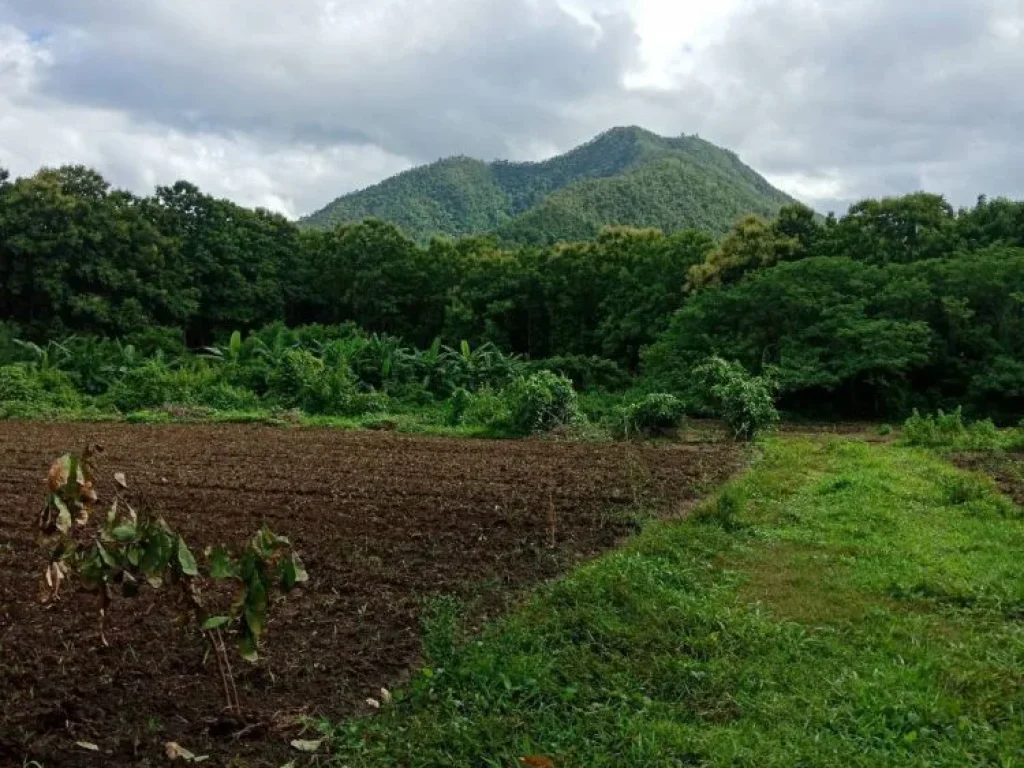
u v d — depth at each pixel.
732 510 10.91
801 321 28.97
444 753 5.01
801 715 5.55
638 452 18.34
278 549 5.13
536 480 14.52
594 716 5.48
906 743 5.23
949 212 35.44
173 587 5.12
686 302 32.97
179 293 44.81
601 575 7.87
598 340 40.88
